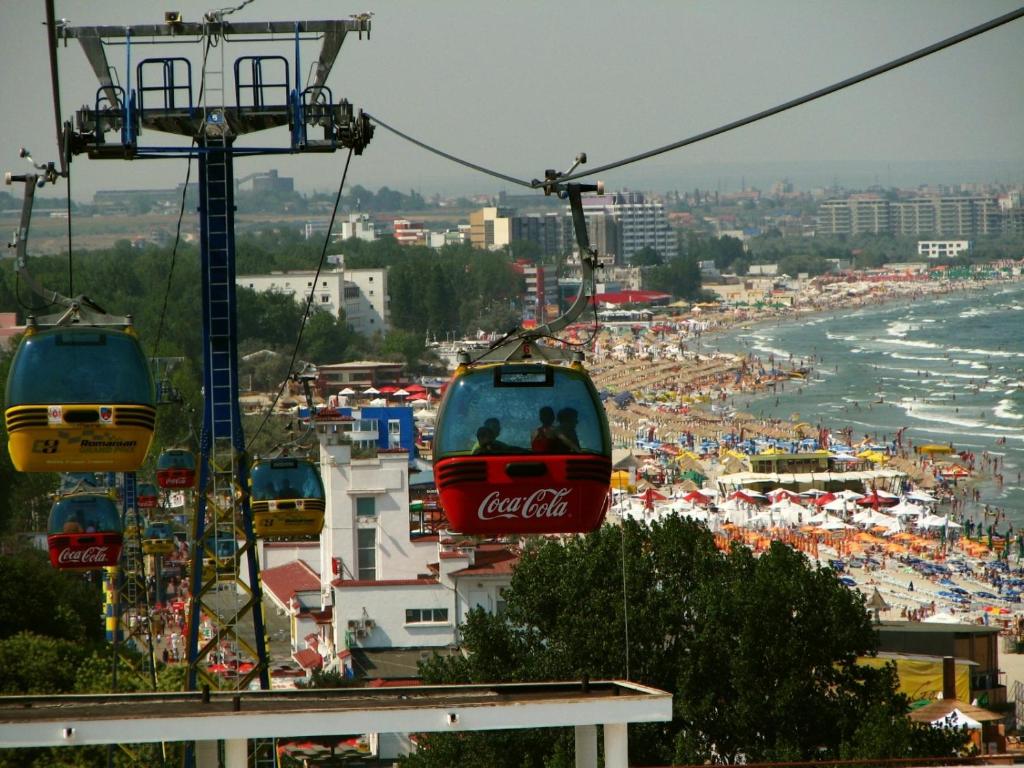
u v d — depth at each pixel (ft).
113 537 472.03
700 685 488.02
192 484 583.99
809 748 479.82
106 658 624.59
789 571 499.92
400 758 504.43
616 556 513.04
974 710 616.39
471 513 249.55
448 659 519.60
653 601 501.15
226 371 352.69
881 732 433.07
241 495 361.51
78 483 481.05
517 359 257.34
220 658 608.60
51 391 280.31
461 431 249.34
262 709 173.68
